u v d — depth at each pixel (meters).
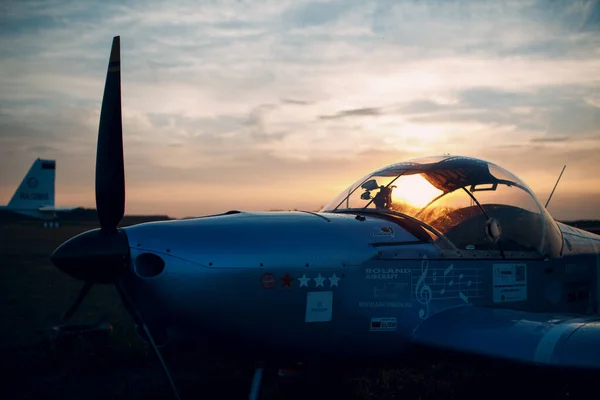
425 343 4.03
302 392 4.73
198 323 3.86
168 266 3.81
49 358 6.00
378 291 4.10
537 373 3.57
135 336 7.05
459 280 4.36
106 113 4.14
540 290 4.82
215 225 4.08
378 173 5.02
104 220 4.00
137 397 4.92
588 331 3.73
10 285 12.58
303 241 4.05
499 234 4.61
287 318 3.95
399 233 4.30
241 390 5.12
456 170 4.78
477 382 4.92
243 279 3.88
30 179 61.53
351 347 4.09
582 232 5.82
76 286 12.52
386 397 4.84
